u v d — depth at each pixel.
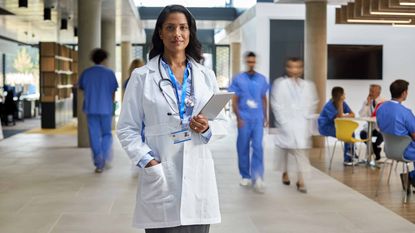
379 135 9.18
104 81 8.00
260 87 6.83
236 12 18.81
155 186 2.35
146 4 18.22
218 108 2.35
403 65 15.38
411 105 15.45
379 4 9.19
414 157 6.19
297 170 6.79
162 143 2.35
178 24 2.40
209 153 2.43
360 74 15.26
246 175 7.05
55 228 4.92
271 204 5.98
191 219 2.36
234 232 4.83
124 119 2.41
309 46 11.71
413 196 6.52
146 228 2.39
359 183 7.40
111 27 16.50
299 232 4.86
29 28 18.92
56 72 16.08
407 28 15.31
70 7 13.41
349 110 9.87
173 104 2.36
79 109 11.18
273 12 15.15
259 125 6.84
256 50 15.25
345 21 11.13
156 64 2.41
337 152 10.89
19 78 23.95
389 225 5.14
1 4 12.74
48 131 15.26
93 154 8.01
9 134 14.33
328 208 5.82
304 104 6.70
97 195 6.38
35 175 7.77
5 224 5.05
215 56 26.09
